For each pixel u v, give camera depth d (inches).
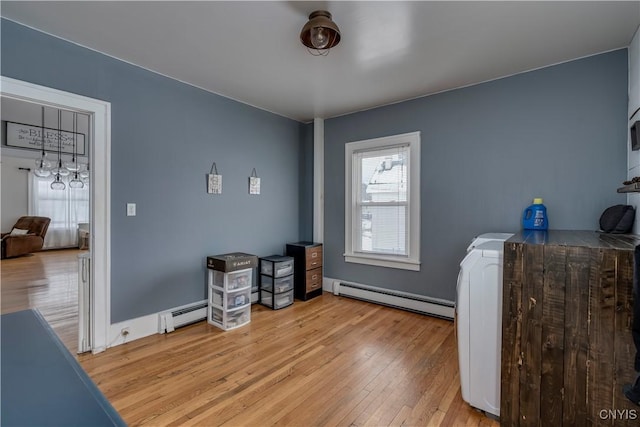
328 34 77.0
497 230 113.3
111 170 98.0
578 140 98.0
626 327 54.0
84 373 28.0
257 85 120.3
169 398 73.4
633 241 65.5
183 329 114.7
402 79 114.0
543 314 60.6
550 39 86.5
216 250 129.4
